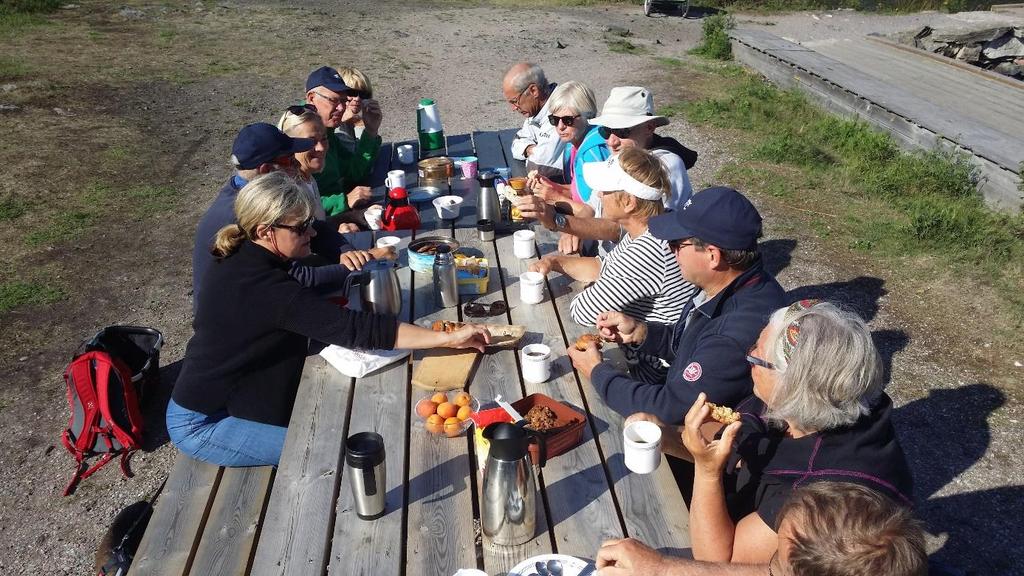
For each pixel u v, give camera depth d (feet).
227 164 27.12
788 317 6.19
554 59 45.50
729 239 7.74
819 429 5.91
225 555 6.98
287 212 8.69
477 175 16.94
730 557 6.03
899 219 22.20
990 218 21.67
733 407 7.79
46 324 16.85
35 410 14.08
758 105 33.99
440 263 10.55
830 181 25.29
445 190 16.01
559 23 56.54
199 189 24.85
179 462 8.91
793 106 34.14
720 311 8.13
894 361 15.43
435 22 56.24
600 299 9.93
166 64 41.06
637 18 59.77
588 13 61.36
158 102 34.40
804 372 5.77
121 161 27.02
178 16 54.29
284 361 9.10
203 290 8.85
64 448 13.16
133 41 46.19
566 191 15.19
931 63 42.65
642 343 9.71
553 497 7.09
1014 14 59.31
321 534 6.71
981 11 65.26
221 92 36.42
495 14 60.13
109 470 12.65
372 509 6.75
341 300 10.77
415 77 40.83
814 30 57.57
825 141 29.35
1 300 17.65
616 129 13.26
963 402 14.11
